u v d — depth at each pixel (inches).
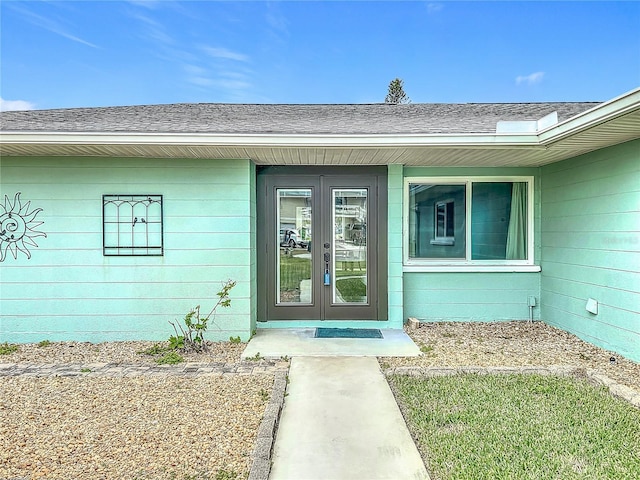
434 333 227.8
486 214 256.8
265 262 237.5
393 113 278.1
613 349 187.6
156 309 213.9
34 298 211.3
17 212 209.8
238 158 212.7
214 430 118.1
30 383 154.4
